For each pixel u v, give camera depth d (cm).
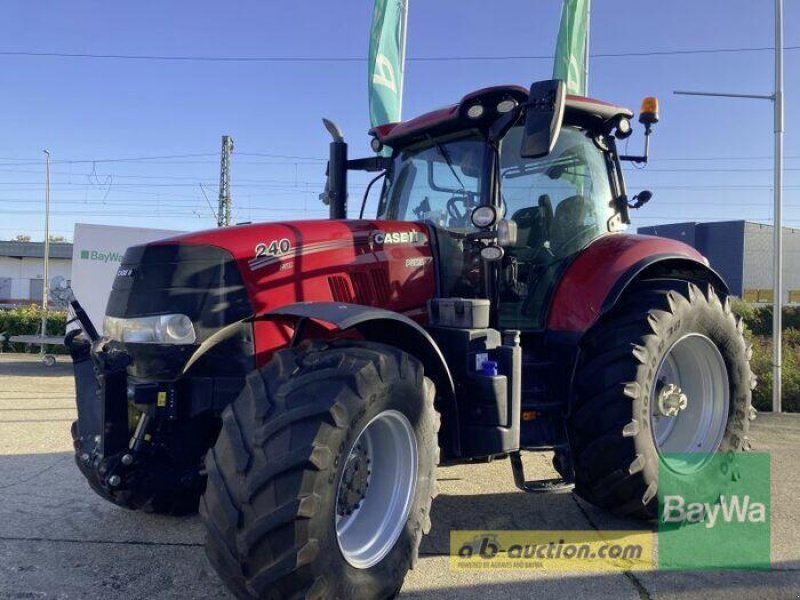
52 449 538
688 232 4272
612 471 343
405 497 283
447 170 398
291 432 237
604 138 435
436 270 373
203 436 302
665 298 367
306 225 336
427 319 362
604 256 386
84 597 288
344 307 273
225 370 298
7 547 342
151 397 295
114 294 321
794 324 1653
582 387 349
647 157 444
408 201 420
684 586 302
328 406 241
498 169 368
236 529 234
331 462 239
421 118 400
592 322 357
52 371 1058
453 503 414
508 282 385
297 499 231
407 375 274
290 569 232
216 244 305
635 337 349
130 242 1002
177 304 296
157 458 305
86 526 371
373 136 448
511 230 346
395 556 274
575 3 927
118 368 292
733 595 293
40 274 4256
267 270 310
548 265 396
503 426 318
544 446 349
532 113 311
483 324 339
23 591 293
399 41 919
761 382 820
